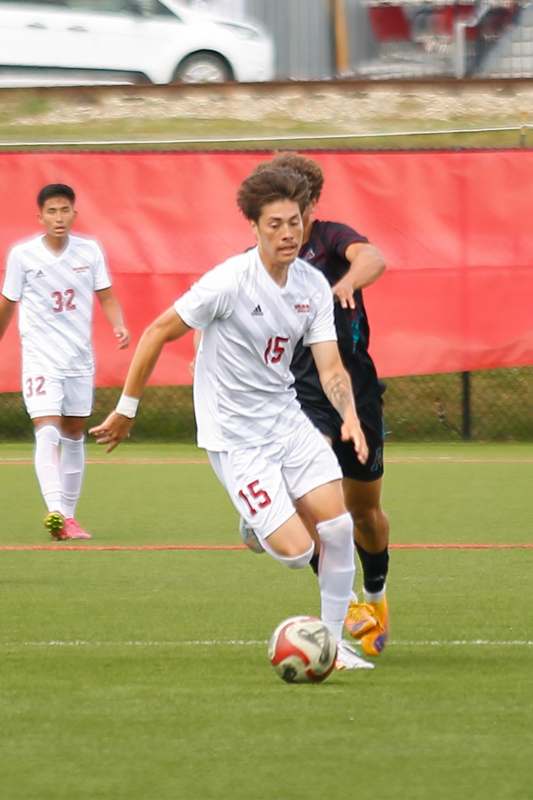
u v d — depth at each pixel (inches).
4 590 1309.1
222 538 1626.5
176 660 1021.8
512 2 3415.4
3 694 924.0
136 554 1518.2
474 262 2370.8
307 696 918.4
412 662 1018.7
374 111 3075.8
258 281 920.3
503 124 3021.7
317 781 747.4
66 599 1264.8
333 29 3499.0
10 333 2325.3
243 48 3321.9
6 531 1675.7
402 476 2138.3
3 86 3134.8
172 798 721.6
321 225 1055.0
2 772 764.0
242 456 941.8
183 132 2979.8
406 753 794.8
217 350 935.7
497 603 1248.2
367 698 912.9
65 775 757.9
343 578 964.0
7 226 2320.4
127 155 2335.1
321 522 950.4
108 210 2333.9
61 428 1621.6
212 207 2347.4
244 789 734.5
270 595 1285.7
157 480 2123.5
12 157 2320.4
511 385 2593.5
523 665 1008.2
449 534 1652.3
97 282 1616.6
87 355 1608.0
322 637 946.7
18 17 3191.4
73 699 910.4
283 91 3073.3
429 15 3484.3
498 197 2372.0
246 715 871.1
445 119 3021.7
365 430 1039.0
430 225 2364.7
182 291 2341.3
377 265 1011.3
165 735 831.1
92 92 3070.9
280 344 934.4
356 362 1040.2
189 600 1259.8
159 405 2571.4
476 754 793.6
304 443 956.6
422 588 1322.6
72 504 1636.3
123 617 1182.3
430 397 2578.7
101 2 3255.4
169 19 3287.4
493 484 2058.3
